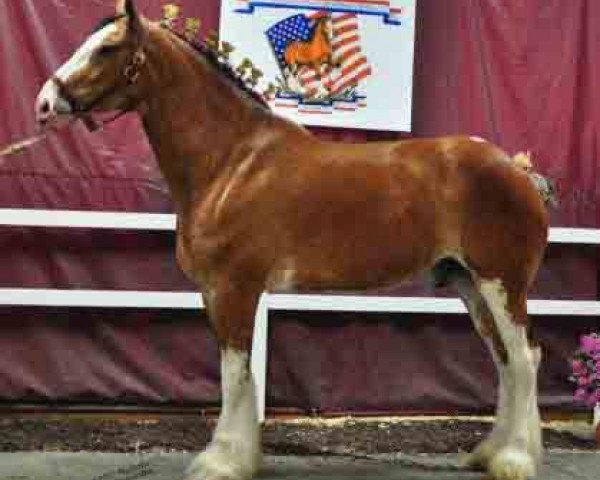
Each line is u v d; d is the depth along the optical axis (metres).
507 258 3.12
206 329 4.15
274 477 3.32
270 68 4.03
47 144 4.00
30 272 4.03
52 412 4.08
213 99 3.13
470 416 4.29
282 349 4.19
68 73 2.95
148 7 3.99
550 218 4.30
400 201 3.11
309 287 3.15
